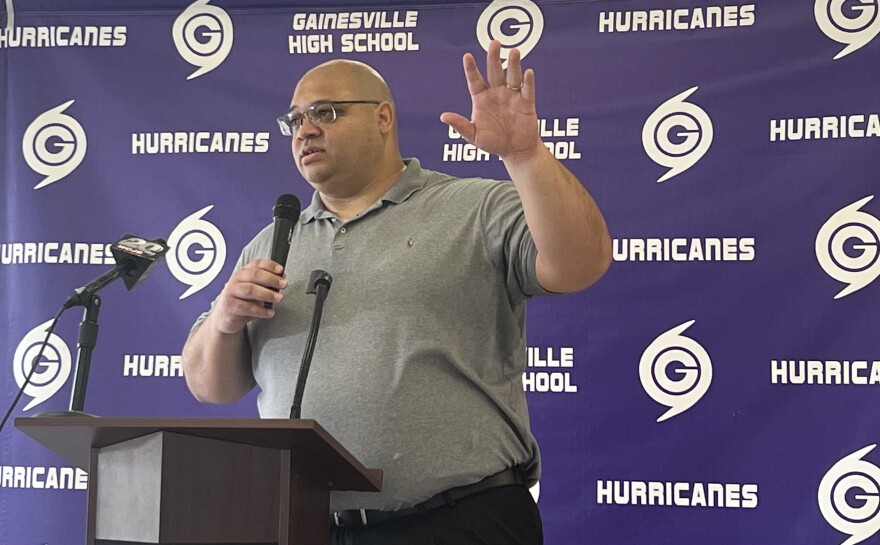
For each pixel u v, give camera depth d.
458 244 6.29
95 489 4.91
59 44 10.14
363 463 5.94
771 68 9.25
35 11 10.17
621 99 9.44
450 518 5.96
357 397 6.00
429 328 6.09
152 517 4.57
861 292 8.91
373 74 6.85
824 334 8.91
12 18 10.19
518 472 6.29
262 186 9.82
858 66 9.12
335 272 6.37
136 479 4.68
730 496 8.88
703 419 9.00
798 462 8.83
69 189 9.96
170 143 9.95
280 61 9.95
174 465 4.59
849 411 8.81
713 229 9.16
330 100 6.58
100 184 9.95
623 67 9.48
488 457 6.02
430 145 9.67
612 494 9.05
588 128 9.45
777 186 9.12
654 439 9.05
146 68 10.05
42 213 9.95
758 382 8.95
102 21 10.14
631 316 9.20
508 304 6.36
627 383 9.15
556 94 9.52
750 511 8.84
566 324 9.28
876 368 8.81
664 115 9.36
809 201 9.05
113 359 9.73
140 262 6.18
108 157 9.98
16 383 9.78
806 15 9.25
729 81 9.30
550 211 5.55
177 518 4.57
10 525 9.60
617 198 9.34
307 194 9.78
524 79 5.40
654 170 9.32
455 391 6.06
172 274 9.79
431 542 5.95
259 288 5.76
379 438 5.94
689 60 9.38
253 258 6.83
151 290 9.79
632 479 9.04
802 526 8.77
